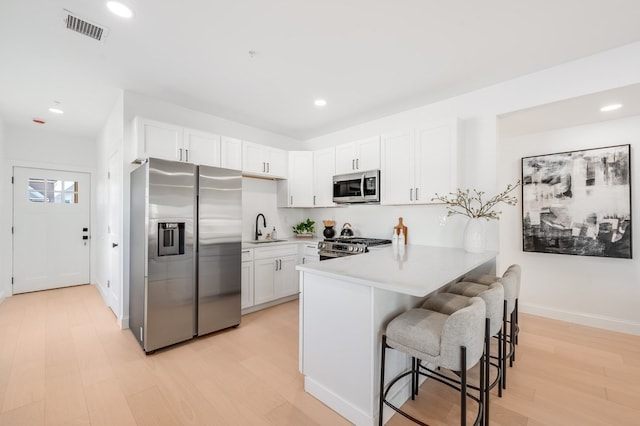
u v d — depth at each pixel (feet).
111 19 5.94
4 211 12.82
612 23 6.07
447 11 5.75
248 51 7.16
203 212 8.91
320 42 6.79
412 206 11.00
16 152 13.25
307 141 15.49
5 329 9.42
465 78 8.55
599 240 9.72
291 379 6.68
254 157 12.16
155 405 5.73
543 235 10.84
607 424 5.25
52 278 14.34
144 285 7.81
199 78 8.55
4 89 9.31
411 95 9.72
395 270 5.78
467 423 5.27
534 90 8.21
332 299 5.73
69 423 5.21
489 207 8.95
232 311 9.66
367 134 12.55
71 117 12.07
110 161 11.52
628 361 7.47
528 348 8.24
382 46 6.95
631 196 9.23
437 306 6.00
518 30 6.34
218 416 5.44
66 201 14.74
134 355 7.73
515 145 11.59
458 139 9.04
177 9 5.65
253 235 13.53
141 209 8.16
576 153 10.16
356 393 5.29
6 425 5.14
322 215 14.85
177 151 9.59
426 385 6.53
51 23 6.06
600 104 8.11
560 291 10.64
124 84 8.94
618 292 9.55
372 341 5.06
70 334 9.02
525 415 5.48
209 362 7.43
